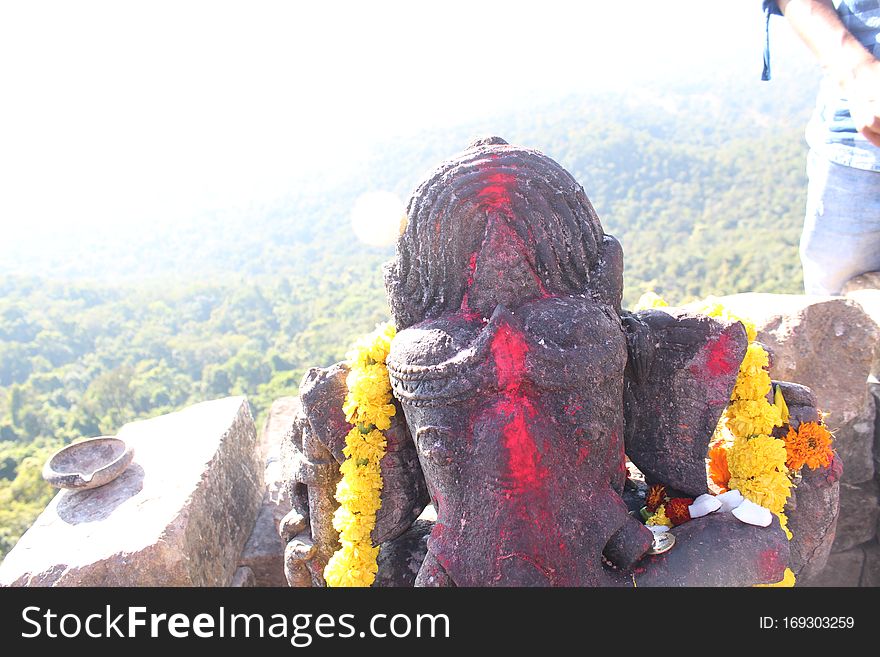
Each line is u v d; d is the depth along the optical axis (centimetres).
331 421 224
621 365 199
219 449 341
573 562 180
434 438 190
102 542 280
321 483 231
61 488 319
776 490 218
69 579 268
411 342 199
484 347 186
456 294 208
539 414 185
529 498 179
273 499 359
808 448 226
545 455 182
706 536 197
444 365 187
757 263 5384
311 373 228
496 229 202
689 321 225
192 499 302
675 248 7100
